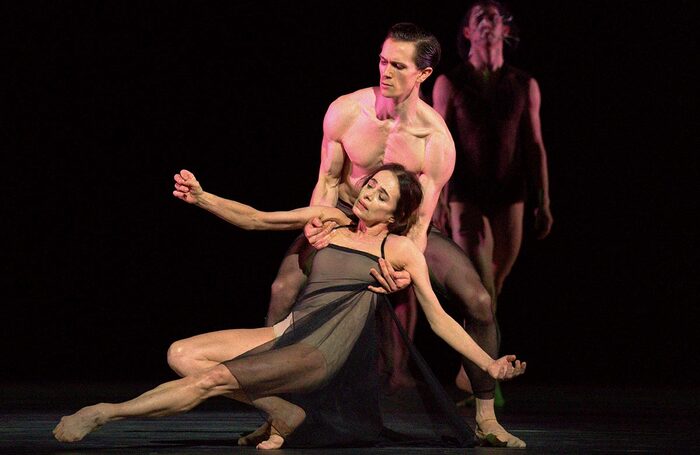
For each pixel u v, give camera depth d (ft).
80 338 77.20
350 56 73.92
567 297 75.51
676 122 73.87
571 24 73.72
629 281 75.05
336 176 36.35
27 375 71.87
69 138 75.72
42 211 76.33
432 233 36.04
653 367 75.05
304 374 30.22
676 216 74.33
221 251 76.64
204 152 75.25
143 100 75.15
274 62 74.33
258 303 76.69
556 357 75.72
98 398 50.16
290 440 30.35
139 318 77.05
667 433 36.17
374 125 35.22
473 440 32.32
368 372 31.65
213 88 74.84
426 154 35.04
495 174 53.98
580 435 35.40
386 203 32.07
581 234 74.90
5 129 75.41
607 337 75.36
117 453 27.63
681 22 73.20
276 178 74.90
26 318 76.89
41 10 74.49
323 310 31.22
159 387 28.73
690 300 74.69
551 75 74.13
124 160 75.87
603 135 74.33
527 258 75.56
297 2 73.92
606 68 73.87
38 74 74.90
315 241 32.35
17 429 34.40
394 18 73.15
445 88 54.44
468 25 54.80
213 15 74.23
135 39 74.84
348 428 31.17
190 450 28.81
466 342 30.96
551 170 74.79
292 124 74.49
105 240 76.64
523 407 49.65
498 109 54.08
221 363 29.48
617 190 74.64
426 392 32.32
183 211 76.43
